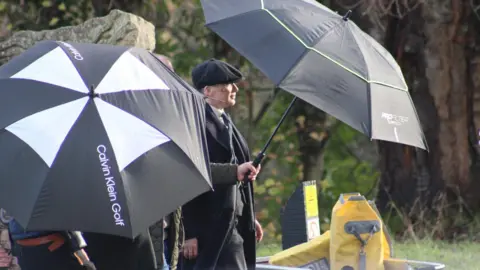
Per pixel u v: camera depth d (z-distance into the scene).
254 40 19.31
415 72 55.66
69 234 16.23
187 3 57.41
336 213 26.61
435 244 48.19
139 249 16.83
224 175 20.11
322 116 59.97
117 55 16.16
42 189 13.91
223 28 19.75
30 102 14.90
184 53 57.44
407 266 27.14
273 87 59.62
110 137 14.50
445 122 54.97
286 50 18.95
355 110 18.47
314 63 18.78
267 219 59.25
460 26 54.12
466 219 54.66
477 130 54.72
